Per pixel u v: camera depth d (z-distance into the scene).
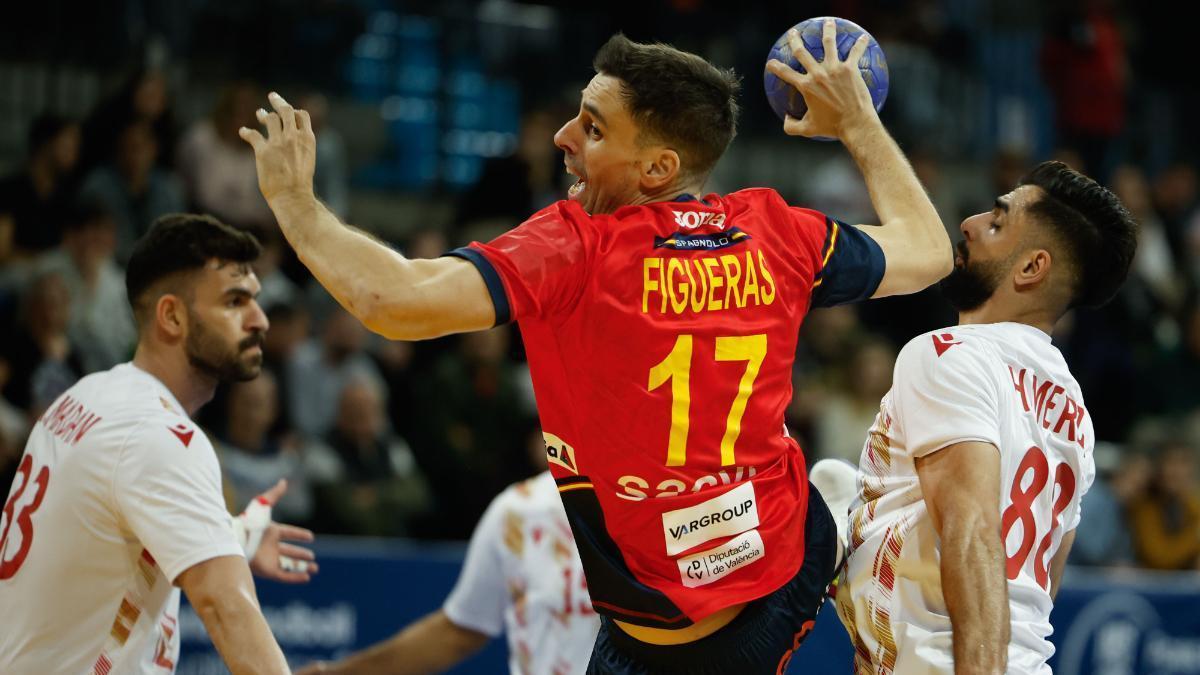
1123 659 14.62
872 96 7.03
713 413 6.07
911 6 27.06
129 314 16.62
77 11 22.23
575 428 6.07
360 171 23.27
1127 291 22.19
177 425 7.78
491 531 10.42
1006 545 6.80
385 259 5.55
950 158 26.84
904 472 7.02
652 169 6.29
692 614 6.07
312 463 15.45
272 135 5.74
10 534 7.93
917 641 6.78
